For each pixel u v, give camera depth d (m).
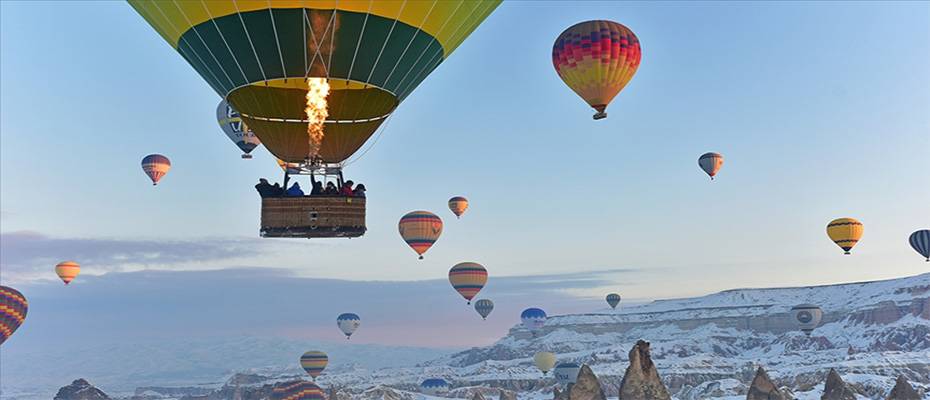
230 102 41.28
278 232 41.06
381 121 42.09
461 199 134.00
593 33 68.19
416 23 39.72
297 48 38.50
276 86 39.75
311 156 41.28
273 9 37.72
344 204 40.66
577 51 68.38
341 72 39.41
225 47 39.09
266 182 41.06
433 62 42.91
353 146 41.59
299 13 37.81
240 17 38.03
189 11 38.66
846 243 136.12
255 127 41.06
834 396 172.62
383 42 39.34
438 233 102.38
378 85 40.50
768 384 118.38
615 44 68.06
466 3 40.84
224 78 40.44
